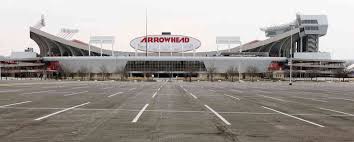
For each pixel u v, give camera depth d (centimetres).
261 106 2041
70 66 14512
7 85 5141
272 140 980
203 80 11869
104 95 2923
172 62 14525
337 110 1877
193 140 965
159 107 1889
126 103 2130
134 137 997
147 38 14700
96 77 13588
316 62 15188
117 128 1152
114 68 14350
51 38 15762
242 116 1530
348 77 14762
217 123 1299
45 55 16400
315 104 2261
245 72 14050
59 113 1561
